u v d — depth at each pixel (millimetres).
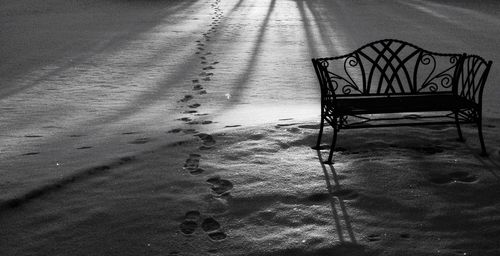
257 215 2951
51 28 17938
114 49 13711
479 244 2598
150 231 2805
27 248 2662
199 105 7832
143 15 21812
